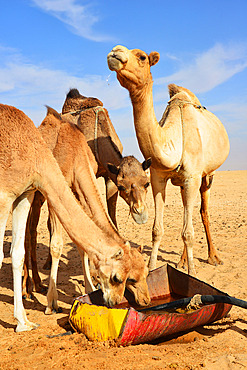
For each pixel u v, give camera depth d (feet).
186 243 21.98
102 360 12.70
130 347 13.61
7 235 37.35
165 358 12.85
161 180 23.34
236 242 33.09
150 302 17.57
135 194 20.80
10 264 27.94
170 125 22.13
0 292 22.12
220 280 22.86
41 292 22.12
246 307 14.29
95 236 15.12
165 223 43.50
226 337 14.58
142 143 20.40
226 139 27.17
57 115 20.13
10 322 17.62
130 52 18.06
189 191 22.39
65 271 26.11
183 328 14.48
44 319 17.61
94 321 14.25
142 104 19.31
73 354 13.44
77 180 17.95
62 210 15.52
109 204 27.07
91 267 15.51
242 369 12.06
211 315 15.03
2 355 13.97
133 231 39.32
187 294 18.17
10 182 15.99
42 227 42.52
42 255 30.22
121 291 14.84
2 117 15.92
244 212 51.80
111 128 26.37
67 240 35.70
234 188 89.97
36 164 16.03
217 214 50.44
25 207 17.35
